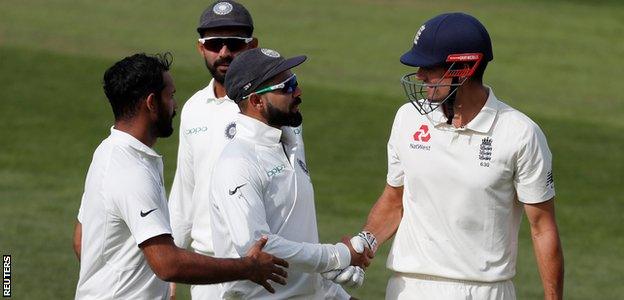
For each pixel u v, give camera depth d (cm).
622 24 9288
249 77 1786
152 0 9456
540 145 1803
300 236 1823
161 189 1747
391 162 1950
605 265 3850
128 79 1725
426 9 9656
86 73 6875
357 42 8206
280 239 1741
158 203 1719
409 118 1878
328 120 5991
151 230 1686
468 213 1827
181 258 1686
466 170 1816
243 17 2305
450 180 1828
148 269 1766
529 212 1839
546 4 10138
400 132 1886
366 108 6253
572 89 7062
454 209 1833
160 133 1772
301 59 1791
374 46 8088
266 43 8075
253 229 1727
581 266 3828
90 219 1744
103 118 5984
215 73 2288
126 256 1745
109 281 1750
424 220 1864
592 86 7169
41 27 8125
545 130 5944
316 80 6894
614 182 5053
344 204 4553
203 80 6731
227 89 1833
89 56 7294
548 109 6469
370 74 7181
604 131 5962
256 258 1705
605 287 3562
